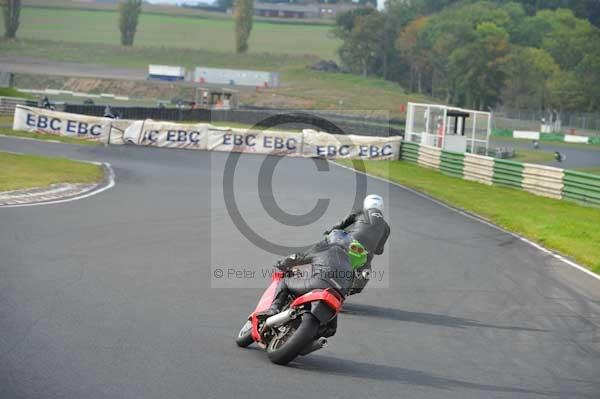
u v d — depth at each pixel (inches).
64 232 1205.7
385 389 575.8
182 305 805.2
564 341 782.5
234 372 583.5
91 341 641.6
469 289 1010.7
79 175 2063.2
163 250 1115.9
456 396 576.1
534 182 2491.4
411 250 1277.1
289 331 615.2
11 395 496.1
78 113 4151.1
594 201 2202.3
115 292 839.7
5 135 3193.9
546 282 1096.2
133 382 541.3
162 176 2218.3
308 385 566.9
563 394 605.0
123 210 1498.5
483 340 763.4
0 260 964.0
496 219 1781.5
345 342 713.6
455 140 3469.5
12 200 1517.0
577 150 5472.4
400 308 879.7
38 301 770.8
